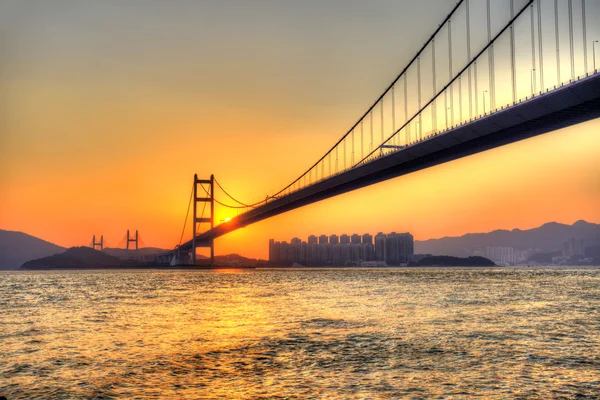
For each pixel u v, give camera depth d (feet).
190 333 104.12
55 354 83.92
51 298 202.49
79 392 63.16
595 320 120.88
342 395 60.49
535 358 78.02
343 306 156.25
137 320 126.41
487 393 60.85
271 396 60.59
